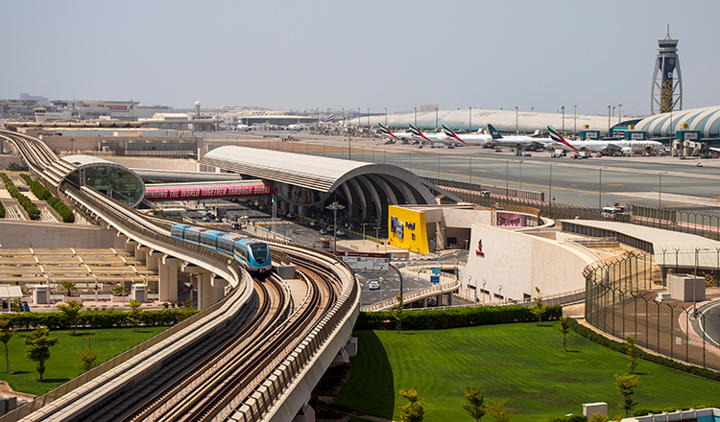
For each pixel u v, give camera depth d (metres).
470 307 110.06
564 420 59.91
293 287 105.25
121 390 56.91
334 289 100.38
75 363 87.31
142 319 108.38
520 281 137.75
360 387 77.69
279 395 51.00
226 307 81.00
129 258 156.25
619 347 91.75
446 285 136.25
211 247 129.00
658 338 89.00
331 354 68.44
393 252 172.62
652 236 130.12
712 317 96.75
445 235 184.88
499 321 108.62
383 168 195.62
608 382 79.44
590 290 104.56
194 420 50.81
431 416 68.69
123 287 133.88
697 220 172.38
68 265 146.50
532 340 98.31
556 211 180.62
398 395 75.12
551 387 78.00
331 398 73.69
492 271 146.50
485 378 81.62
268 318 84.19
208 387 58.00
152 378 60.56
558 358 89.38
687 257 114.75
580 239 138.88
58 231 165.38
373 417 68.12
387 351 92.81
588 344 95.75
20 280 133.88
